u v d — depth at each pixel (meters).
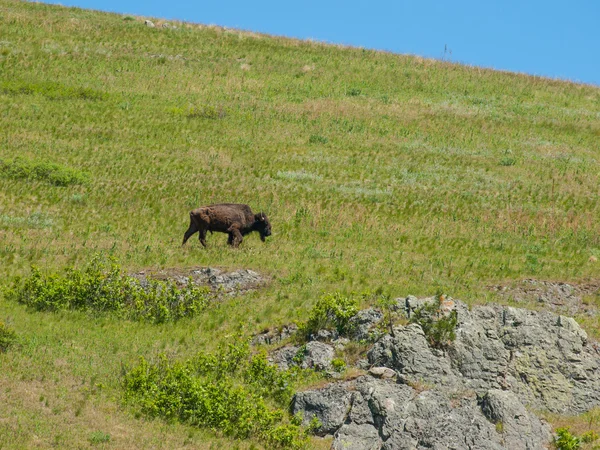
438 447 46.19
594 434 49.50
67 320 57.47
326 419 48.72
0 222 77.62
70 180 92.94
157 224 81.38
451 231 85.69
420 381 51.28
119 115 120.75
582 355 55.69
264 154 111.25
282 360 54.59
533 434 48.59
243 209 73.69
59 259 68.81
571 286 68.88
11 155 100.25
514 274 71.38
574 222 89.75
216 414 47.47
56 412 44.91
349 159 111.94
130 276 64.00
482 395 52.25
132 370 49.75
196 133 117.00
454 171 110.12
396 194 98.56
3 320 55.19
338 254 74.06
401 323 55.47
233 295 63.06
